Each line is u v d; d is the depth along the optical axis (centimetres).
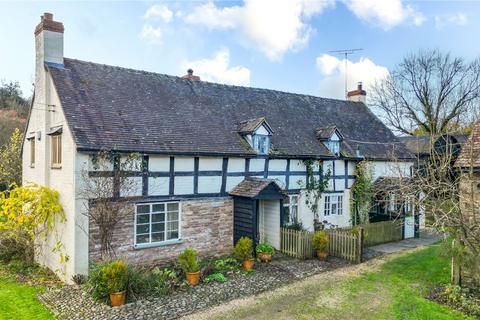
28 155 1598
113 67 1575
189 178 1349
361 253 1376
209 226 1401
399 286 1098
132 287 977
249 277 1174
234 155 1448
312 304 958
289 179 1684
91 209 1123
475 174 1155
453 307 924
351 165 1944
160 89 1612
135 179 1213
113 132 1222
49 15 1373
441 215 1045
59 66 1379
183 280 1097
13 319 852
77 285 1080
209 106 1683
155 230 1272
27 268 1332
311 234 1444
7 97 4631
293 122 1925
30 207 1255
